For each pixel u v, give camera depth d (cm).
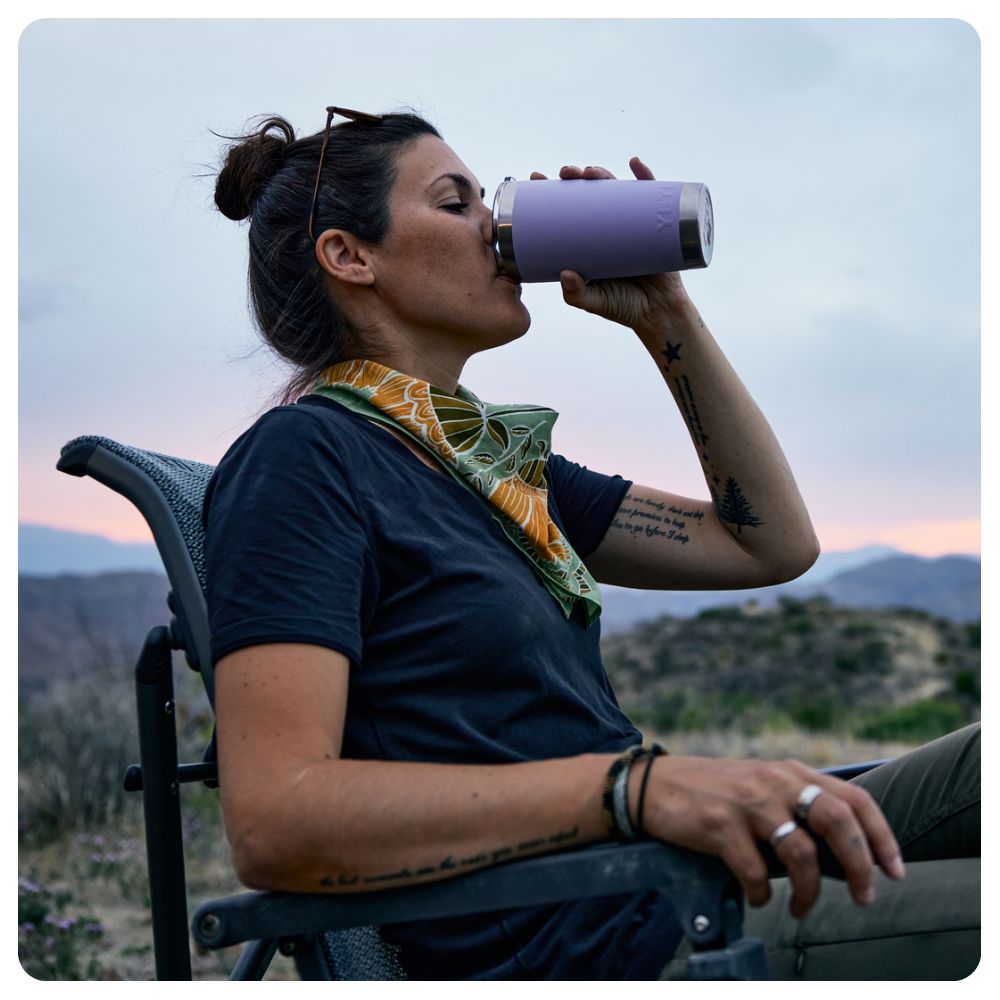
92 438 154
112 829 496
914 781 153
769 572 196
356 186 174
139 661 150
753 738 890
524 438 168
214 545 137
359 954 139
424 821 118
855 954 137
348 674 133
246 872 121
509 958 138
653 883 113
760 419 195
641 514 201
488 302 172
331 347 177
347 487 146
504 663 146
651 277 188
